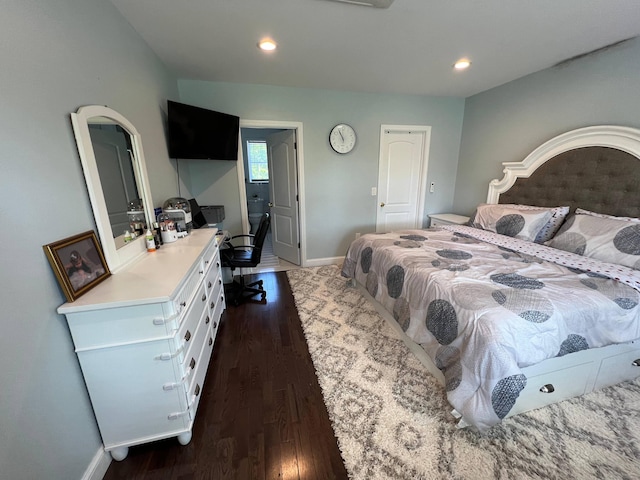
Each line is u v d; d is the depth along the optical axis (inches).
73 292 42.4
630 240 73.5
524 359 50.3
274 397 65.1
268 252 183.6
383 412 60.4
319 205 149.2
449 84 127.3
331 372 72.7
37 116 38.6
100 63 56.6
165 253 67.9
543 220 99.5
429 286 68.1
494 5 65.8
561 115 104.0
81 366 44.5
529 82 114.6
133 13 67.0
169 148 100.1
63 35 44.8
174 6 64.8
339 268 151.1
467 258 82.5
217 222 129.8
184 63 99.1
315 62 100.1
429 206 165.0
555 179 105.7
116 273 54.1
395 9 67.2
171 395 49.5
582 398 62.7
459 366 54.4
